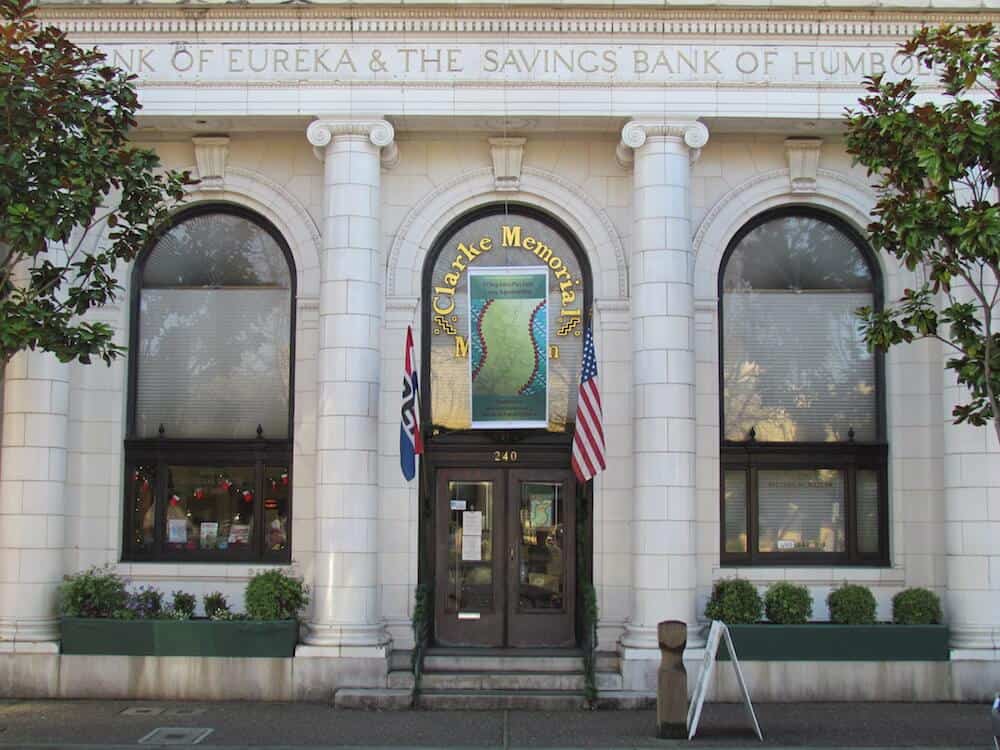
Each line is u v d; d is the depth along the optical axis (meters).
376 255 14.73
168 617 14.24
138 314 15.69
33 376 14.38
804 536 15.35
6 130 11.45
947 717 13.13
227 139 15.46
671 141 14.67
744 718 13.05
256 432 15.47
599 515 14.95
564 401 15.42
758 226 15.80
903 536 15.02
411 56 14.76
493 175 15.45
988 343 11.10
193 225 15.83
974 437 14.32
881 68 14.77
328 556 14.09
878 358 15.59
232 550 15.26
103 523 15.05
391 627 14.77
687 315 14.49
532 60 14.74
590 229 15.38
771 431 15.50
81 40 14.79
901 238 11.18
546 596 15.21
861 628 14.11
